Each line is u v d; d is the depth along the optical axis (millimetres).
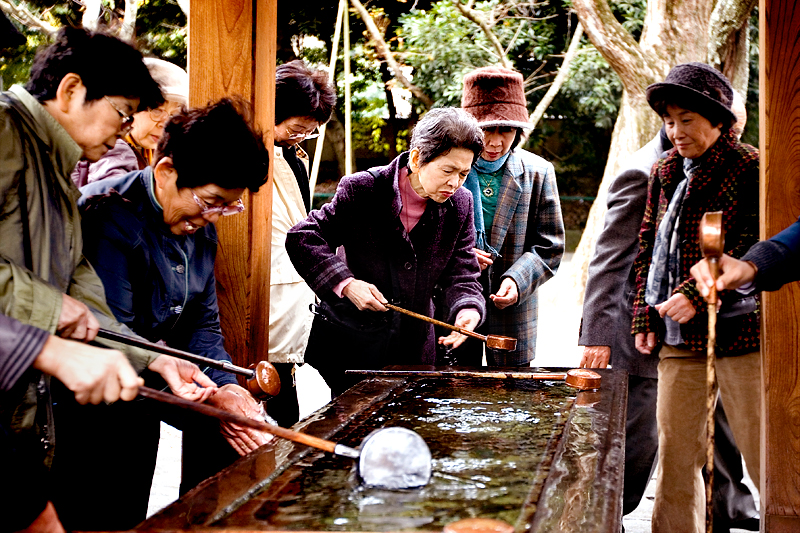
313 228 3457
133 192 2537
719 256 1893
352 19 13781
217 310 2904
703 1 9039
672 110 3092
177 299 2645
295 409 3980
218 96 3244
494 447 2199
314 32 13711
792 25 2678
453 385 3047
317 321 3598
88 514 2547
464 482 1914
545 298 11211
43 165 2053
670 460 3219
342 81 13875
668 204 3301
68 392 2502
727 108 3014
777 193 2742
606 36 9133
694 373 3197
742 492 3688
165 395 1781
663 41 9109
